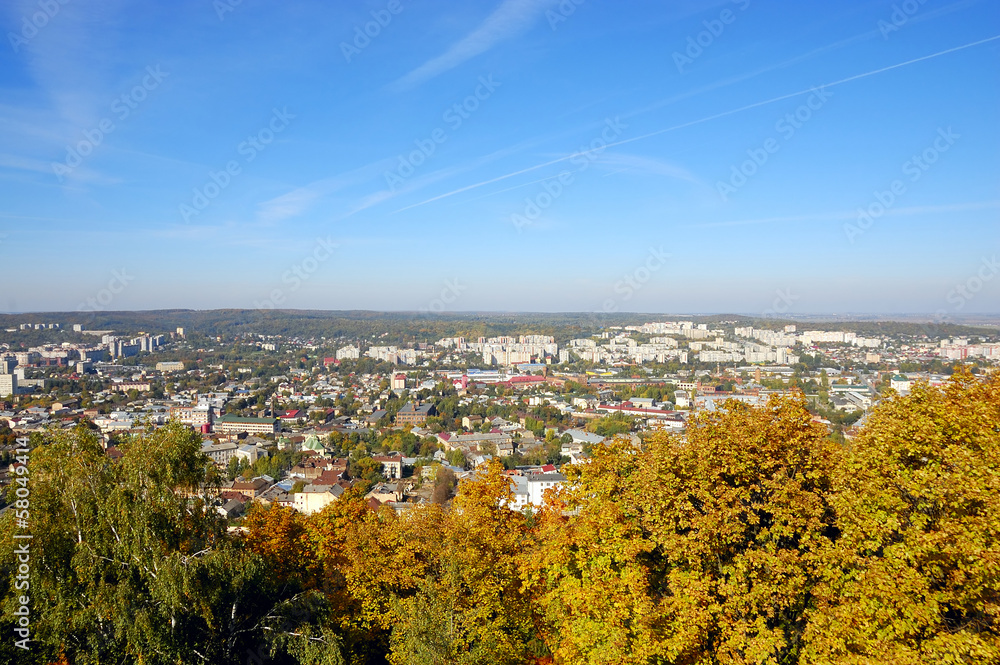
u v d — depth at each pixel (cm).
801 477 2605
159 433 3325
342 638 3516
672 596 2581
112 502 3045
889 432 2395
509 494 4228
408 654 3186
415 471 15200
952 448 2183
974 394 2553
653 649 2473
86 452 3197
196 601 2983
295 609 3347
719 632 2484
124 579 2978
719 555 2600
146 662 2834
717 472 2622
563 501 3603
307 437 17862
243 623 3472
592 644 2855
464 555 3503
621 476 3284
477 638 3334
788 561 2359
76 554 2964
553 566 3291
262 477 13075
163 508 3102
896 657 1888
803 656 2248
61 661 2969
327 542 4306
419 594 3372
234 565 3178
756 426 2764
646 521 2881
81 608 2955
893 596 1994
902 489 2245
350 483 12738
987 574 1917
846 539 2292
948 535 2000
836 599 2297
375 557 3775
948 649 1836
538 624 3709
